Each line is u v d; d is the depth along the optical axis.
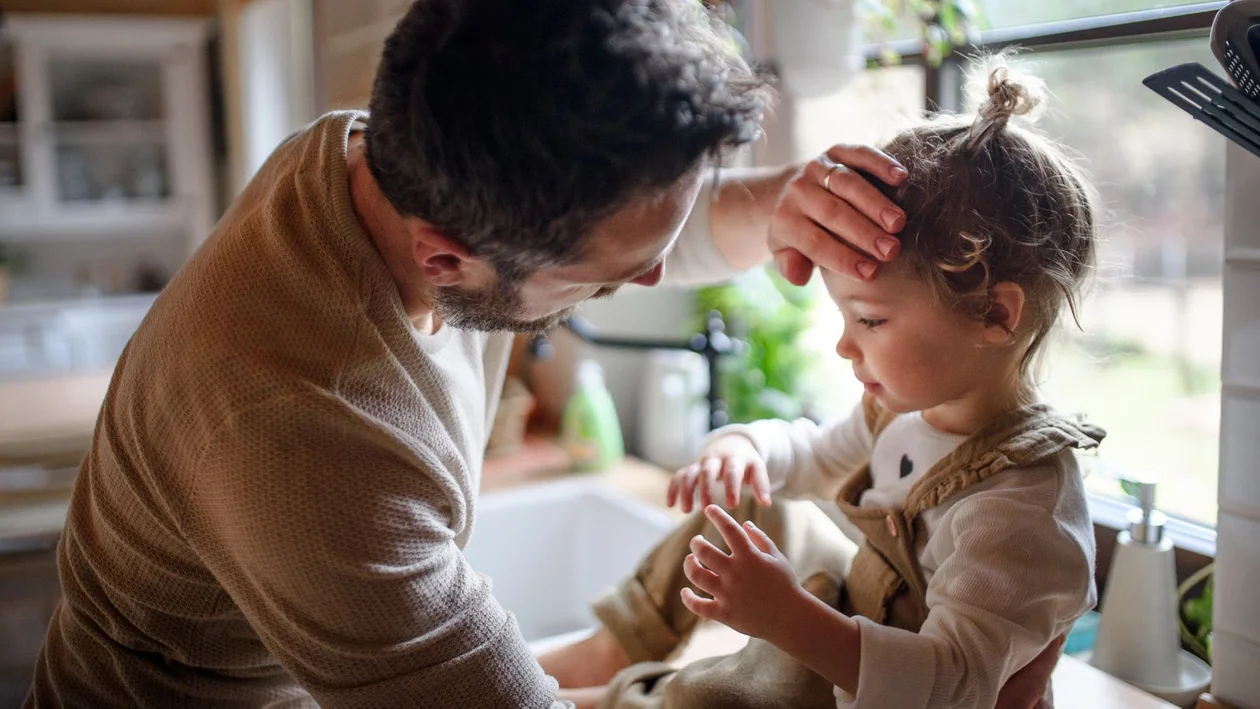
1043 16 1.35
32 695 1.03
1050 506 0.85
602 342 1.78
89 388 2.57
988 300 0.85
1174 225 1.31
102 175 4.03
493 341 1.04
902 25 1.50
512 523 1.90
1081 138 1.35
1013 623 0.81
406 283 0.83
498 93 0.64
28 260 4.16
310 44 2.88
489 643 0.80
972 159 0.86
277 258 0.79
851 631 0.81
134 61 4.00
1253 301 0.97
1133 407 1.38
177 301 0.82
